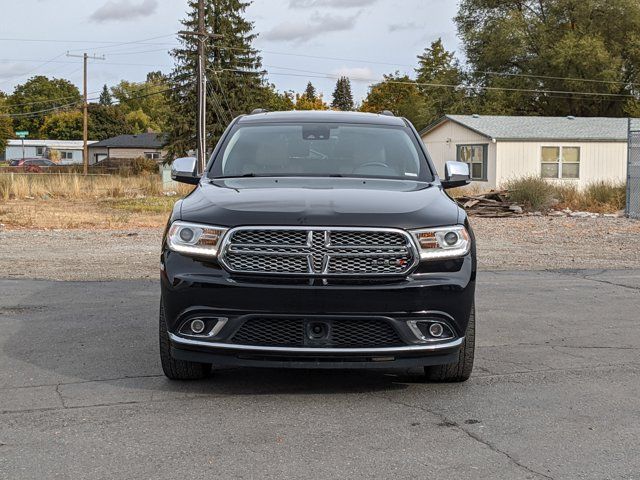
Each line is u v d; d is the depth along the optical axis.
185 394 5.03
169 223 5.01
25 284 9.49
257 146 6.33
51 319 7.39
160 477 3.64
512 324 7.36
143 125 146.88
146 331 6.89
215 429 4.34
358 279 4.68
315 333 4.70
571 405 4.83
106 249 13.42
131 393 5.04
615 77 52.62
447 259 4.80
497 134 33.53
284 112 7.05
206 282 4.69
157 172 62.09
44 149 107.75
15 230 17.08
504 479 3.64
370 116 6.98
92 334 6.77
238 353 4.73
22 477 3.64
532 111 56.72
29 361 5.84
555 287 9.60
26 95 133.38
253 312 4.66
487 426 4.41
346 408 4.75
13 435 4.22
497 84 55.19
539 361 5.96
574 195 25.22
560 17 55.25
